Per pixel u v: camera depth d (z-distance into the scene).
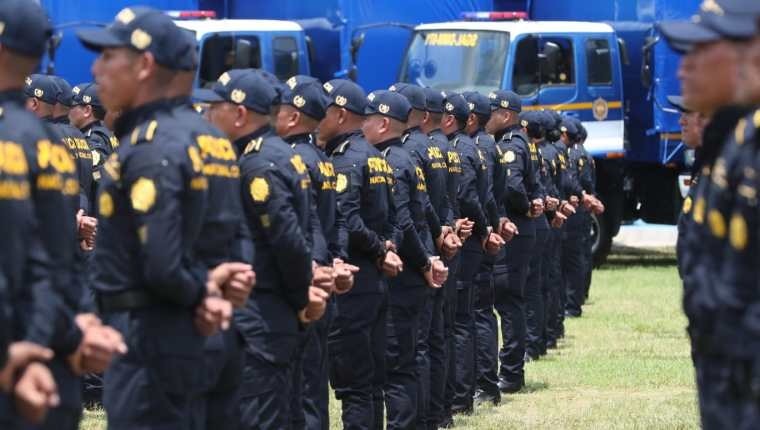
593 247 27.91
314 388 10.48
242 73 9.08
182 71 7.48
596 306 22.89
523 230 15.70
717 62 6.48
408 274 11.78
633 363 17.48
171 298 7.24
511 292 15.60
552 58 26.70
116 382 7.41
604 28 27.42
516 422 13.80
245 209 8.89
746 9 6.46
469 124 15.09
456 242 12.88
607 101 27.42
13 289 6.12
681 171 28.45
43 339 6.17
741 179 6.27
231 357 7.91
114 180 7.31
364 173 10.96
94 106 13.58
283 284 8.99
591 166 21.72
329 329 10.61
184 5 27.47
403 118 11.88
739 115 6.48
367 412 11.18
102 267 7.38
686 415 14.05
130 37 7.37
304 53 26.77
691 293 6.65
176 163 7.22
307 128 10.14
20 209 6.16
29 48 6.47
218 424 8.00
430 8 27.52
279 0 27.72
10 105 6.42
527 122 17.55
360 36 26.52
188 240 7.35
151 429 7.37
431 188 12.89
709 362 6.46
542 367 17.25
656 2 27.61
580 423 13.70
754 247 6.26
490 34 26.33
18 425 6.13
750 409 6.27
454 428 13.54
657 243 32.28
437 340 12.98
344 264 10.52
